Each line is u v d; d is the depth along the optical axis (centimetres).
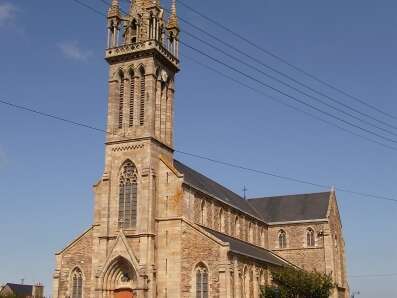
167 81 9044
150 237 7912
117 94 8756
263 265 9081
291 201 12925
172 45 9244
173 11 9400
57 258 8581
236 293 7775
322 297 8288
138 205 8094
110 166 8475
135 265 7725
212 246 7756
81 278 8375
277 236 12269
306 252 11919
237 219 10562
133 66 8712
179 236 7994
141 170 8225
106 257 8044
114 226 8212
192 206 8494
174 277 7856
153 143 8375
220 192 10688
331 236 12012
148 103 8456
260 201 13200
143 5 8962
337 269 12212
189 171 9806
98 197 8488
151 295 7712
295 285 8212
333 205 12675
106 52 8844
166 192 8262
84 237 8531
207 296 7600
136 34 8881
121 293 7894
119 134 8538
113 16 8912
